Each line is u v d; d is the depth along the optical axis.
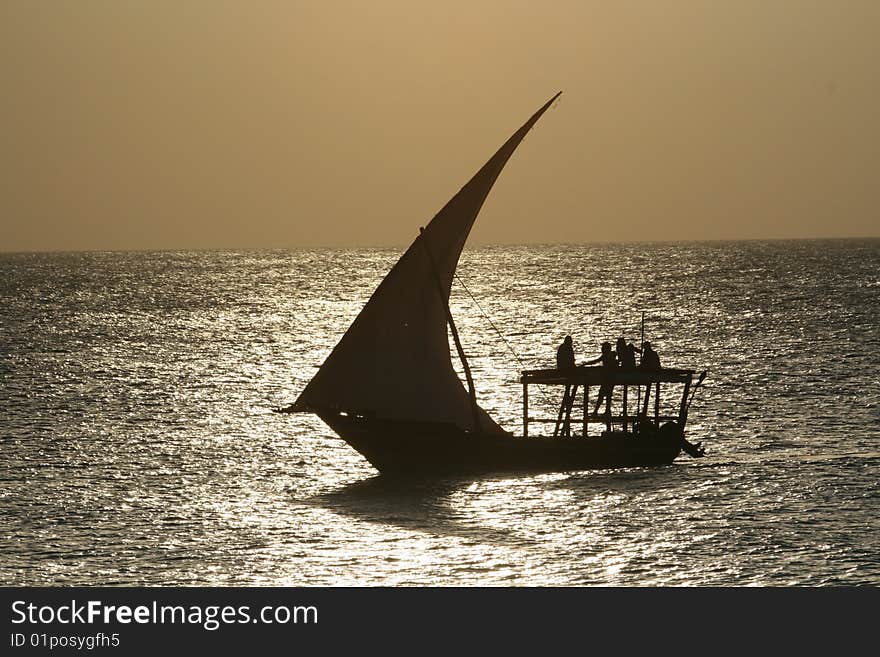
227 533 99.25
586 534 97.94
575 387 124.94
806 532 97.62
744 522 100.81
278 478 121.25
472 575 88.50
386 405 126.06
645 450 123.31
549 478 118.69
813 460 126.31
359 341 125.31
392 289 125.94
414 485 117.06
